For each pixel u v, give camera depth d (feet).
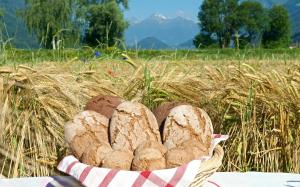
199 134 6.10
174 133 6.06
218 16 227.20
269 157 12.48
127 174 5.39
